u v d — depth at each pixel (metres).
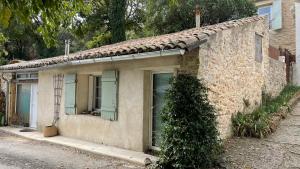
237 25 10.05
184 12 19.73
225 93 9.24
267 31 12.95
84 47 26.25
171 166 7.18
